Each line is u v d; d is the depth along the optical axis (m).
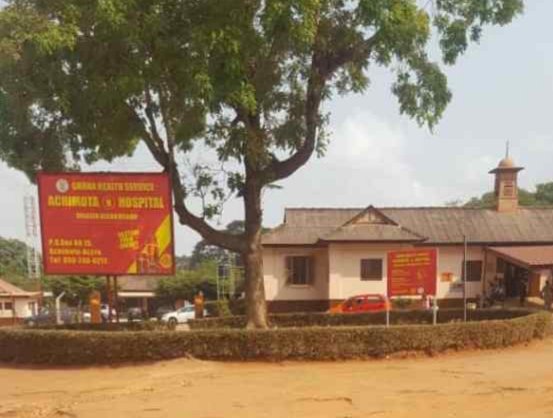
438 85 19.06
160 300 66.81
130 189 18.00
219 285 58.72
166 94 17.17
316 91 18.83
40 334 16.53
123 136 18.23
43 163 18.59
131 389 12.66
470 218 42.09
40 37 14.93
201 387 12.57
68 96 16.80
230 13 15.52
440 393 11.67
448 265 39.97
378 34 17.05
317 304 39.03
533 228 41.56
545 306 35.28
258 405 10.89
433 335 16.39
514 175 42.94
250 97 16.03
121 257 18.00
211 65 15.62
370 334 16.03
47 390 13.02
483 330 17.12
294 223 40.16
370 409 10.49
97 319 25.66
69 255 18.03
